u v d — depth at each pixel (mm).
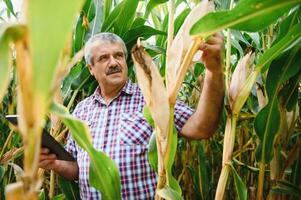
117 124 1602
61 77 390
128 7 1747
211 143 2238
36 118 342
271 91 1057
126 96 1657
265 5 751
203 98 1225
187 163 2180
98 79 1662
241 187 1044
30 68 347
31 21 319
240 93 1019
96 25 1832
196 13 856
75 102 2154
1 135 2092
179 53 846
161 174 849
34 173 363
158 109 819
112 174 897
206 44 991
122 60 1643
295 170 1242
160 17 2119
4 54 361
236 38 1534
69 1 318
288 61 1027
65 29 325
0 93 371
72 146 1728
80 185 1632
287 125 1284
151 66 816
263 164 1173
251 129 2002
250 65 1056
